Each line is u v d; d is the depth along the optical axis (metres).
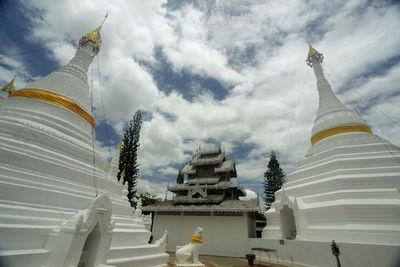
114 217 11.25
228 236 21.47
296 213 14.99
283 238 16.17
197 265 12.47
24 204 7.16
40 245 6.48
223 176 28.34
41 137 9.56
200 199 24.38
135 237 11.52
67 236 6.41
